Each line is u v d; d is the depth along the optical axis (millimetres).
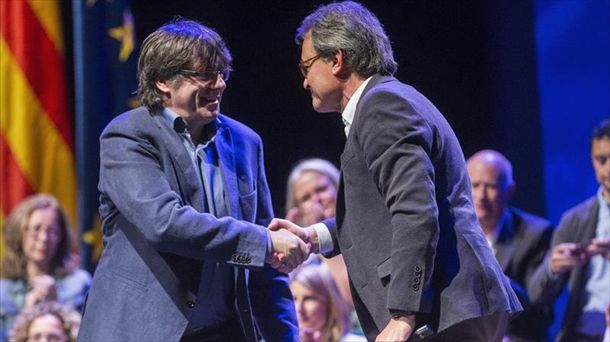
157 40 7699
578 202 14523
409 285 6738
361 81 7422
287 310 8297
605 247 11070
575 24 14633
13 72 14875
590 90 14562
